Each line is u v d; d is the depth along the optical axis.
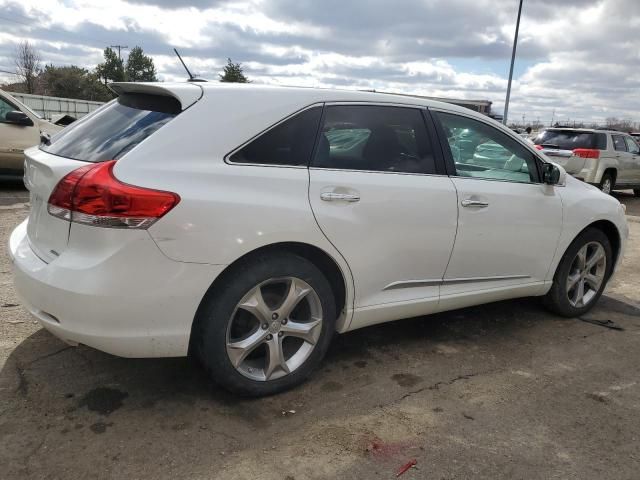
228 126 2.79
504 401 3.14
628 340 4.14
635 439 2.82
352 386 3.22
